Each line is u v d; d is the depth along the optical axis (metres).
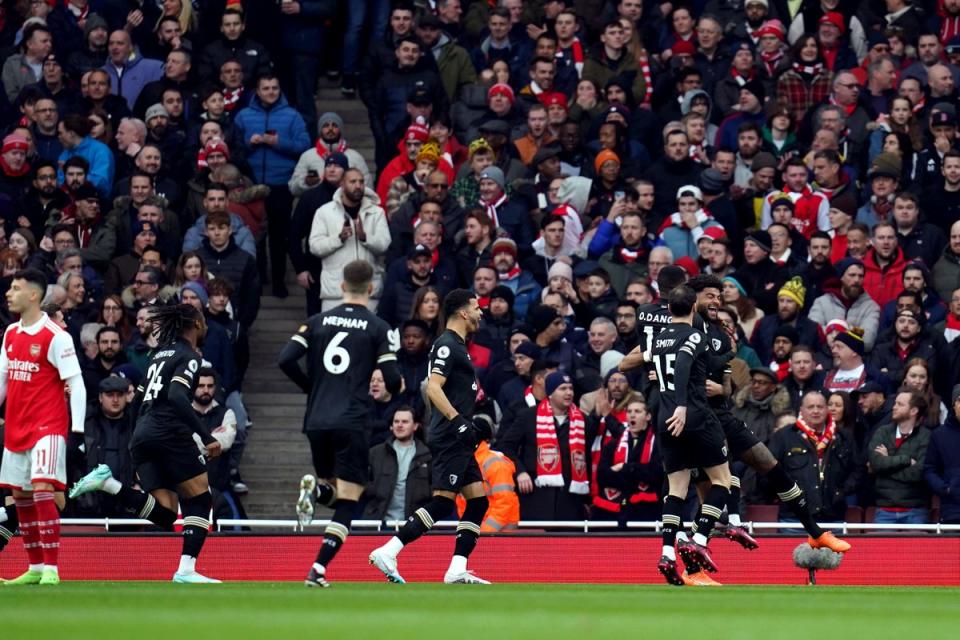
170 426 42.16
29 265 61.47
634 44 72.06
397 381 38.03
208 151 66.06
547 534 48.66
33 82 72.19
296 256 64.44
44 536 39.59
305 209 64.25
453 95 72.81
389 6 74.94
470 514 41.84
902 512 49.97
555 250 61.72
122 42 72.31
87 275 61.06
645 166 67.62
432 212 61.06
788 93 70.44
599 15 76.31
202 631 20.69
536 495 50.78
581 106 69.19
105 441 52.47
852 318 57.97
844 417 50.66
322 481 38.69
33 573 41.16
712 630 22.06
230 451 55.19
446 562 49.19
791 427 49.75
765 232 59.47
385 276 62.78
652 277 58.97
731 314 54.69
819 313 58.16
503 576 48.75
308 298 64.12
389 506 51.66
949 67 70.81
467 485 41.72
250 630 20.97
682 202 61.81
